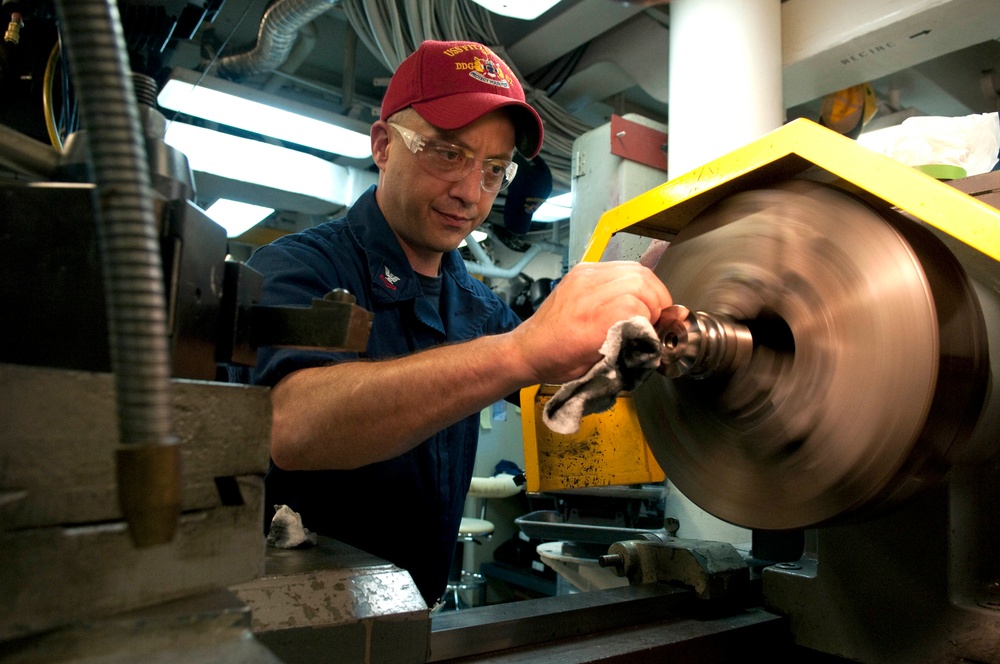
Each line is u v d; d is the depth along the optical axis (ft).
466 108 3.73
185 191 1.60
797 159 2.45
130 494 0.96
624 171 6.66
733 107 6.01
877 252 2.15
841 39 6.34
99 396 1.16
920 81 8.47
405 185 3.95
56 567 1.06
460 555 12.94
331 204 9.43
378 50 7.52
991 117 3.05
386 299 3.94
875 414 2.08
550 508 11.56
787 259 2.41
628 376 2.03
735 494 2.55
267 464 1.49
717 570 3.17
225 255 1.59
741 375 2.45
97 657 1.07
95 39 0.92
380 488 3.76
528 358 2.32
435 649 2.48
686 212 2.98
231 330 1.56
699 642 2.80
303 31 7.55
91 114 0.93
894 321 2.07
